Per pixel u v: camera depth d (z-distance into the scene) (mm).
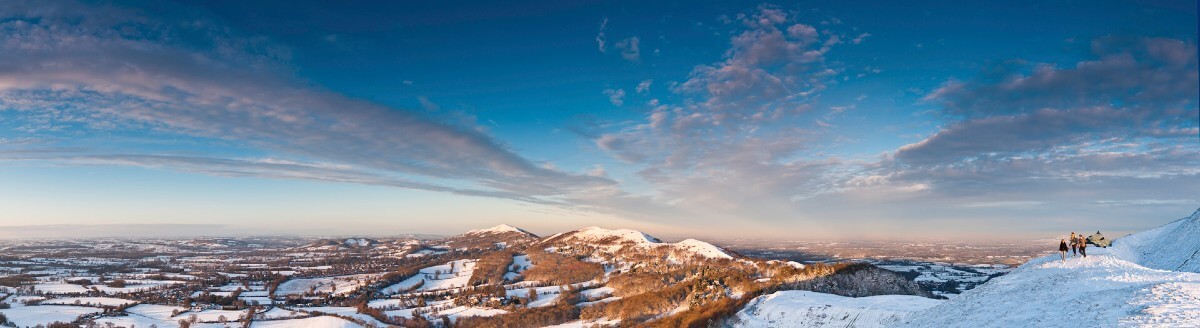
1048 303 54281
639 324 168875
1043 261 92750
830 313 103438
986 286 76000
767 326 114625
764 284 172500
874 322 89250
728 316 136375
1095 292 53844
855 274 175625
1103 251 86750
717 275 197625
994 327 52281
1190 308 40844
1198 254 90750
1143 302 44531
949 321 63375
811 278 171125
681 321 150750
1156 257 104562
